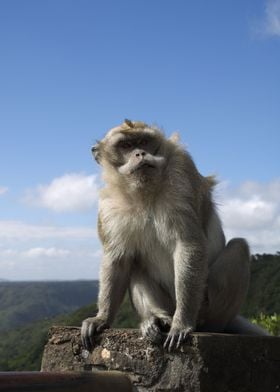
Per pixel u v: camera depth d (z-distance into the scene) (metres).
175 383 1.76
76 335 1.90
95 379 1.66
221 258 2.07
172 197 2.00
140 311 2.06
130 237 2.04
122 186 2.04
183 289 1.94
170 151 2.07
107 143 2.10
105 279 2.04
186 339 1.77
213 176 2.22
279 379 1.86
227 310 2.07
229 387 1.78
